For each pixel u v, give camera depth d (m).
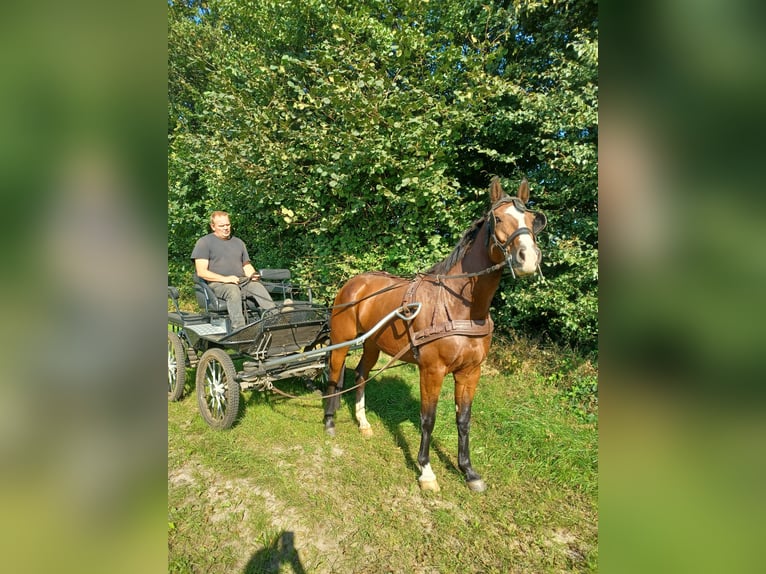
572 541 2.44
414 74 5.60
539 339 5.31
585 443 3.32
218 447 3.32
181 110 7.49
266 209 6.61
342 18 5.31
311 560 2.30
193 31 7.25
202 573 2.19
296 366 3.74
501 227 2.26
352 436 3.58
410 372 5.14
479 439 3.51
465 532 2.49
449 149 5.11
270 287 4.71
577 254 4.52
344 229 5.79
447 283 2.72
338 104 4.89
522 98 4.77
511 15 5.05
